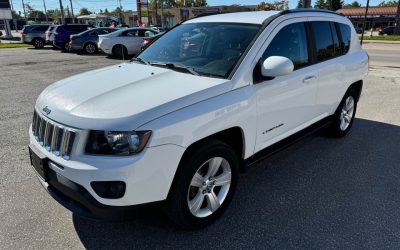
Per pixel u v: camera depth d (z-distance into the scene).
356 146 5.04
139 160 2.45
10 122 6.17
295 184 3.91
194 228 3.04
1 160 4.51
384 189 3.81
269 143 3.63
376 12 70.38
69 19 66.12
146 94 2.77
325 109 4.61
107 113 2.53
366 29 72.56
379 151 4.86
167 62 3.68
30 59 17.05
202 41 3.70
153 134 2.48
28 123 6.11
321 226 3.14
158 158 2.54
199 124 2.73
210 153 2.89
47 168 2.75
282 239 2.96
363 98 7.96
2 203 3.48
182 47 3.84
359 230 3.08
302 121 4.13
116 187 2.46
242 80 3.12
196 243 2.91
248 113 3.17
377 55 18.94
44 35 24.97
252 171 4.23
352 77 5.02
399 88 9.07
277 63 3.09
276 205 3.48
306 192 3.73
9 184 3.87
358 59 5.14
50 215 3.29
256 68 3.26
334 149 4.92
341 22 4.86
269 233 3.04
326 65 4.33
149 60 3.87
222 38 3.57
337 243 2.91
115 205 2.49
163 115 2.56
